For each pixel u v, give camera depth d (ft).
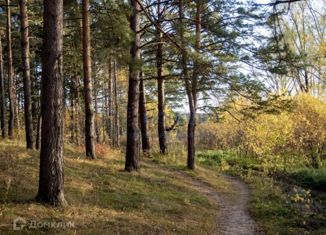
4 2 76.02
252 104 76.59
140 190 45.24
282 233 36.70
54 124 30.83
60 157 31.27
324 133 99.14
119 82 135.33
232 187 68.03
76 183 40.42
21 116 117.91
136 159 55.52
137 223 31.86
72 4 52.49
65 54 75.87
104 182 44.01
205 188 60.95
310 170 84.64
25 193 32.42
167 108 142.10
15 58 92.32
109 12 45.80
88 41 55.67
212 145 200.75
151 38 83.82
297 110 97.81
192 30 69.36
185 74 61.26
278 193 58.08
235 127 133.08
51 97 30.68
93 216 30.81
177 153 90.74
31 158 45.75
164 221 34.94
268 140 101.50
